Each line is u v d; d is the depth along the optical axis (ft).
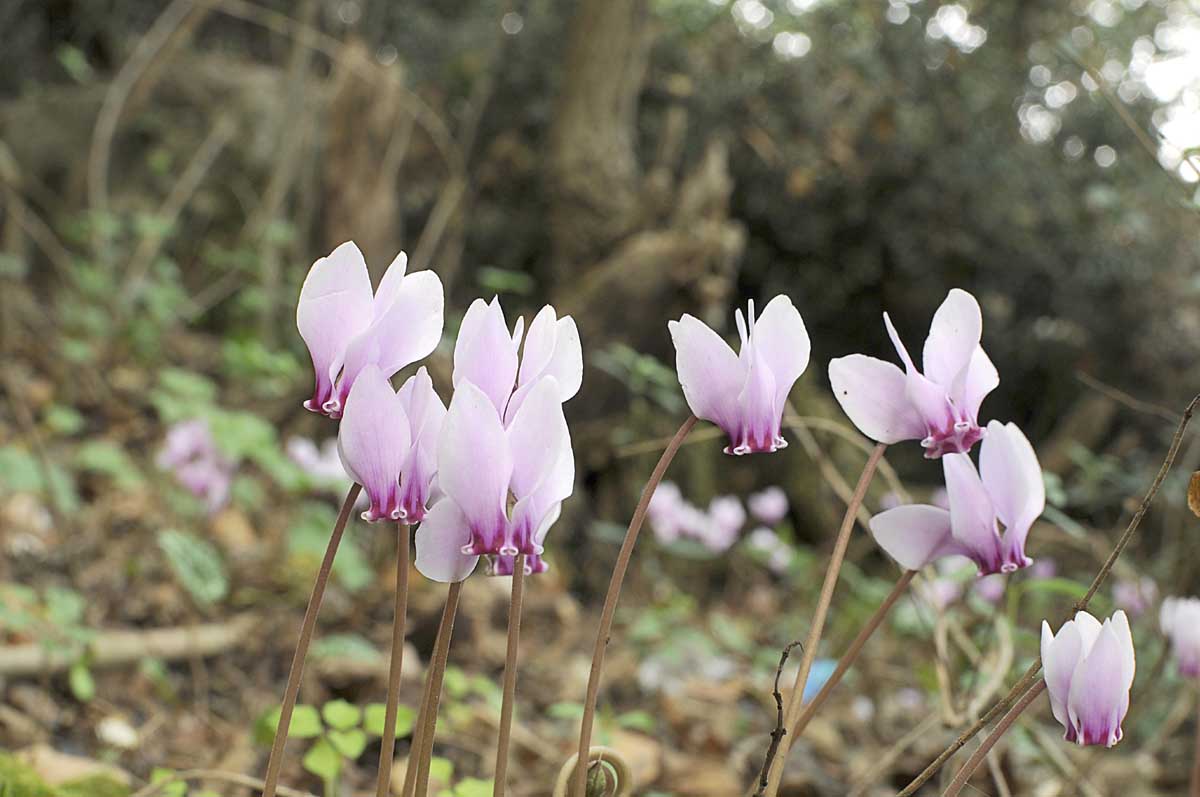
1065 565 15.01
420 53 34.63
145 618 12.49
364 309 4.07
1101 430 28.37
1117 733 4.07
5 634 10.77
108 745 9.49
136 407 20.99
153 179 29.48
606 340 22.75
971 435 4.36
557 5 33.42
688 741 11.97
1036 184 33.09
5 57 37.06
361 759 9.99
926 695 12.39
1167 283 32.32
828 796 10.84
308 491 15.25
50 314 24.67
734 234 23.62
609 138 25.76
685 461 23.98
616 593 4.43
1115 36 28.76
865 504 24.64
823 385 34.88
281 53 34.86
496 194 31.86
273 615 13.10
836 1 32.68
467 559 4.20
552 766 10.19
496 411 4.04
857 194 33.45
